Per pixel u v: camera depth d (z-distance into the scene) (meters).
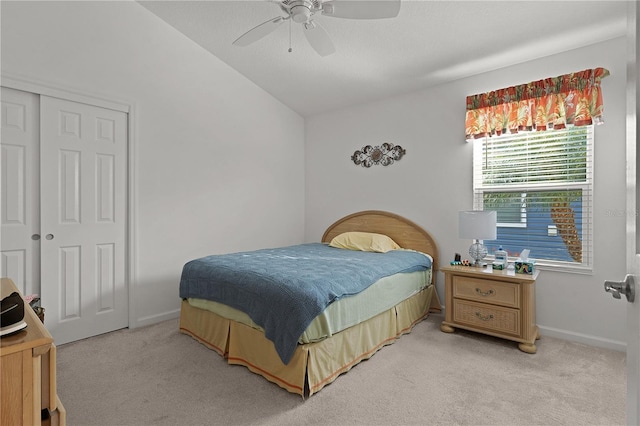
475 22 2.66
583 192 2.84
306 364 1.99
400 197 3.96
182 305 2.98
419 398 1.98
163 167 3.33
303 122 4.85
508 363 2.42
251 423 1.76
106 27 2.95
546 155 3.02
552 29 2.64
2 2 2.45
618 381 2.16
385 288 2.70
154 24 3.25
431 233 3.72
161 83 3.31
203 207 3.65
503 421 1.77
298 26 3.05
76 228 2.82
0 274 2.49
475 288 2.88
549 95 2.90
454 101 3.56
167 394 2.02
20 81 2.51
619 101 2.65
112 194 3.02
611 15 2.44
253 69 3.87
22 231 2.57
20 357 0.94
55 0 2.68
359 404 1.92
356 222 4.30
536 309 3.03
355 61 3.41
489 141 3.35
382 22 2.80
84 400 1.95
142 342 2.78
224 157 3.85
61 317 2.75
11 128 2.52
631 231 0.73
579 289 2.82
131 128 3.10
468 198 3.45
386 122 4.07
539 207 3.07
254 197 4.17
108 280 3.00
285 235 4.58
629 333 0.77
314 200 4.79
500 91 3.14
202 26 3.30
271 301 2.12
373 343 2.57
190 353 2.58
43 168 2.65
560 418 1.79
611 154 2.68
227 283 2.45
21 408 0.94
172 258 3.40
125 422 1.76
